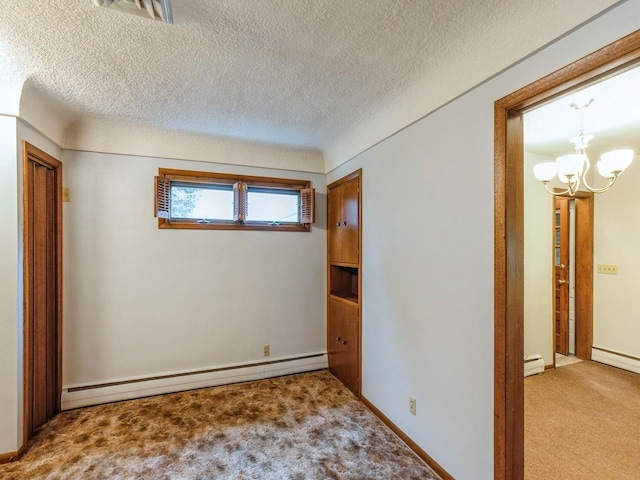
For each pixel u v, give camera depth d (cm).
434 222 184
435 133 183
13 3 128
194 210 302
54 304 243
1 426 187
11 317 189
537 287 336
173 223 289
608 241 359
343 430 221
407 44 157
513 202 141
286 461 188
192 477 175
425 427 189
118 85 199
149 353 279
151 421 232
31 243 213
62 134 248
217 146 301
